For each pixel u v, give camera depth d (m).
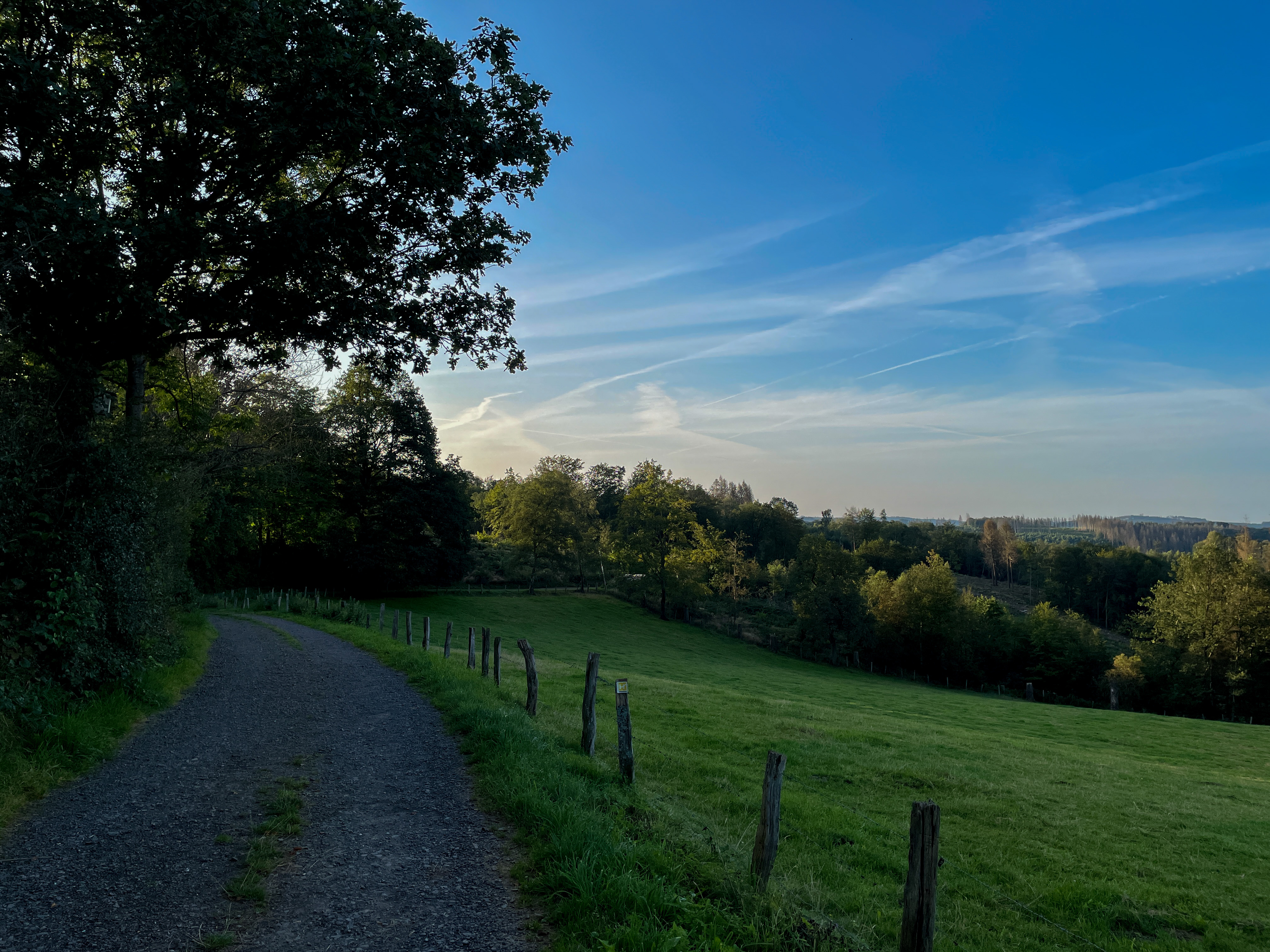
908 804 13.38
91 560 11.37
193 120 13.57
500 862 6.32
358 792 8.27
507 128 16.66
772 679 47.84
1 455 9.69
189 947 4.80
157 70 13.84
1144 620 68.75
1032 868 10.65
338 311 16.06
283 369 22.55
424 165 14.69
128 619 12.48
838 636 73.19
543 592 79.12
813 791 13.55
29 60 11.30
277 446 38.28
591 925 4.96
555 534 79.31
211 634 23.66
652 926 4.84
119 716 10.75
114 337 13.95
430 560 60.22
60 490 11.04
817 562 76.19
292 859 6.34
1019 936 8.12
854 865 9.63
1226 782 20.27
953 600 76.00
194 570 47.03
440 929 5.11
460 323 18.38
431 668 17.08
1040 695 72.81
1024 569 160.00
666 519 77.81
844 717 23.94
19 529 10.10
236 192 15.59
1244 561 64.00
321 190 17.95
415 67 15.16
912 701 41.59
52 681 10.16
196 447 30.81
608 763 10.89
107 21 12.58
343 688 15.26
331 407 51.97
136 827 6.99
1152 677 64.44
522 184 17.19
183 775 8.73
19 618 9.91
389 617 51.25
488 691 15.48
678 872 5.94
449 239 16.75
